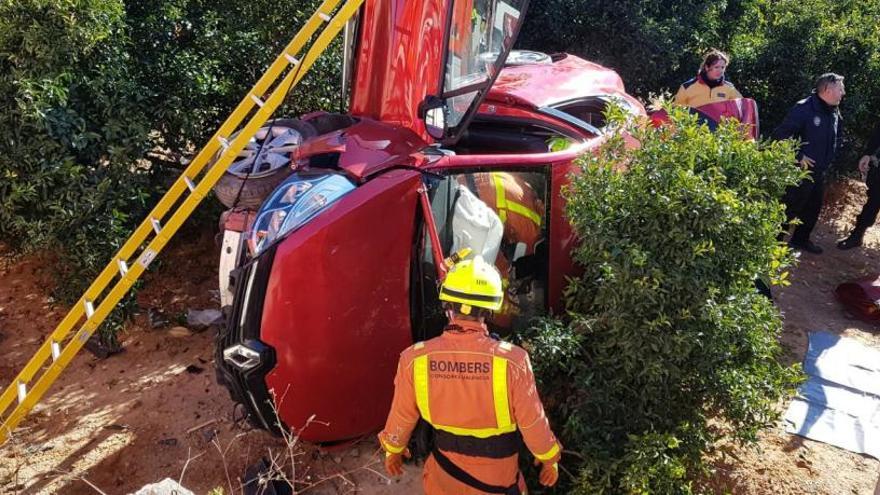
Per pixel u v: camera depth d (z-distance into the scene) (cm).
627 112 440
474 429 299
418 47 420
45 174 472
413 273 395
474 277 297
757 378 401
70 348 405
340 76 628
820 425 480
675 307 370
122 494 398
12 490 397
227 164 388
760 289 578
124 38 512
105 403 463
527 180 451
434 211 407
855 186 898
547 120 499
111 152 498
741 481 429
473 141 486
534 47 818
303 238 359
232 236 407
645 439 360
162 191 555
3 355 498
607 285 373
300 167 408
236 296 369
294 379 372
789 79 845
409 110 430
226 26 591
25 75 466
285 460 388
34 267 582
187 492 303
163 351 512
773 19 904
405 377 302
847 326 602
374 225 373
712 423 465
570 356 388
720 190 365
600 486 361
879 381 527
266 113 391
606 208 379
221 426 446
